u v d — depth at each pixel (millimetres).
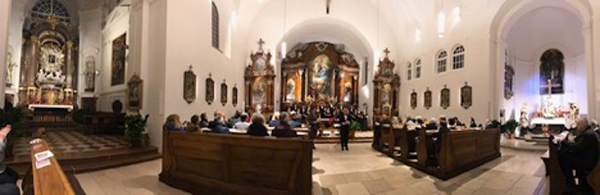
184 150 4930
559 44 15508
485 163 7492
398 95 19125
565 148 4562
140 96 8797
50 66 18609
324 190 4949
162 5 8469
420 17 16844
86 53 18547
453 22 14570
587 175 4168
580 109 14672
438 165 6293
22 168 5719
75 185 3262
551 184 4594
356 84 22703
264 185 4125
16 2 17266
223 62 12281
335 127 15727
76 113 14219
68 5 19484
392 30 19375
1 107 6035
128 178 5508
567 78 15258
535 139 11781
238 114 12789
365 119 17422
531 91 16469
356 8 18969
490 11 12742
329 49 22719
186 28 9047
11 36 17078
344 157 8102
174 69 8453
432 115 15812
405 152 7297
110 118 11883
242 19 16047
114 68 14648
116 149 7629
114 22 14867
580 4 10188
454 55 14602
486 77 12727
